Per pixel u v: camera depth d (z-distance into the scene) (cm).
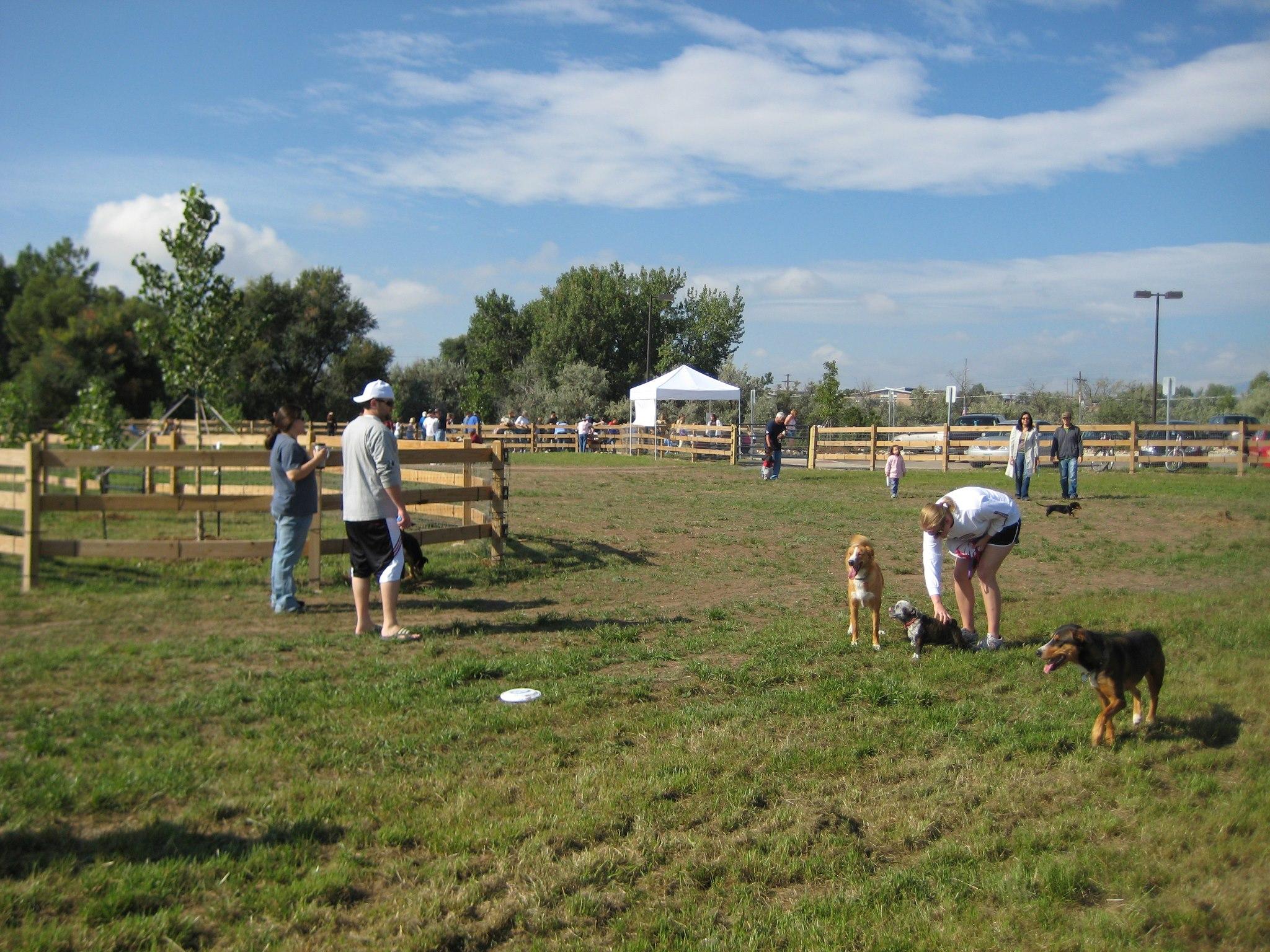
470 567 1077
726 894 403
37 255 5381
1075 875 415
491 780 496
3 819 416
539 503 1703
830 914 388
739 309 6894
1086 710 620
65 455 882
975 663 720
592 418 4981
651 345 6538
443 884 390
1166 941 370
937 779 516
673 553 1238
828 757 538
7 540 895
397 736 546
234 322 1340
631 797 477
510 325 7775
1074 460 1878
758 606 951
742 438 3534
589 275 6688
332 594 928
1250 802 480
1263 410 3447
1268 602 948
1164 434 2902
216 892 374
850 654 752
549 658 716
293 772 491
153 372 4975
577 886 400
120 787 450
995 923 383
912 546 1338
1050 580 1138
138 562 998
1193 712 615
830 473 2581
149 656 678
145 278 1290
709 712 606
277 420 836
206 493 1472
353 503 752
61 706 572
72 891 365
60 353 4566
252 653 704
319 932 355
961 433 2991
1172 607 922
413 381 6066
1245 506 1773
